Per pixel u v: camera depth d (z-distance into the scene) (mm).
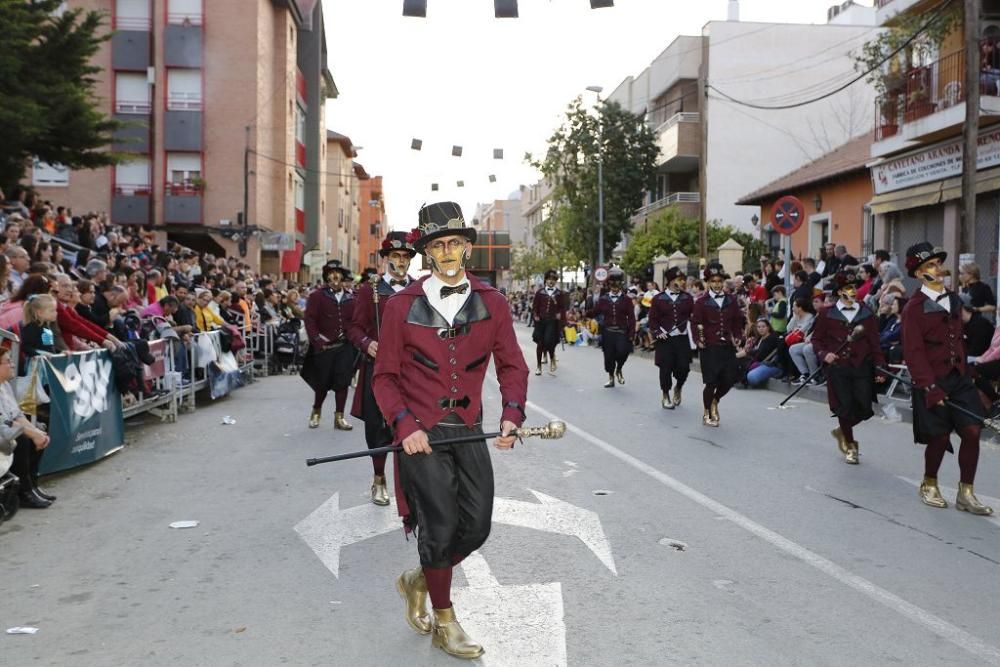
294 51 40500
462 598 4785
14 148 20422
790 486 7578
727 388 11125
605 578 5109
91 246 19141
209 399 14023
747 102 37125
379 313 6938
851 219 25703
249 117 34656
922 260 6848
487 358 4227
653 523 6316
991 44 18531
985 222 19188
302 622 4449
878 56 21938
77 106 21500
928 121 19562
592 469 8258
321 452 9188
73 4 33781
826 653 4051
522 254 68938
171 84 34438
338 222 57688
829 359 8516
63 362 7977
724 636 4250
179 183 34375
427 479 4012
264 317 19531
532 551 5625
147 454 9102
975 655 4051
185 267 20219
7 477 6488
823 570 5277
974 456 6723
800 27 37219
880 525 6328
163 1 34219
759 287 19516
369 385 6883
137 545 5824
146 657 4023
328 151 57531
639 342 25312
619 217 41500
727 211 37312
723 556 5539
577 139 40938
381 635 4285
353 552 5656
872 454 9164
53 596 4848
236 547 5773
